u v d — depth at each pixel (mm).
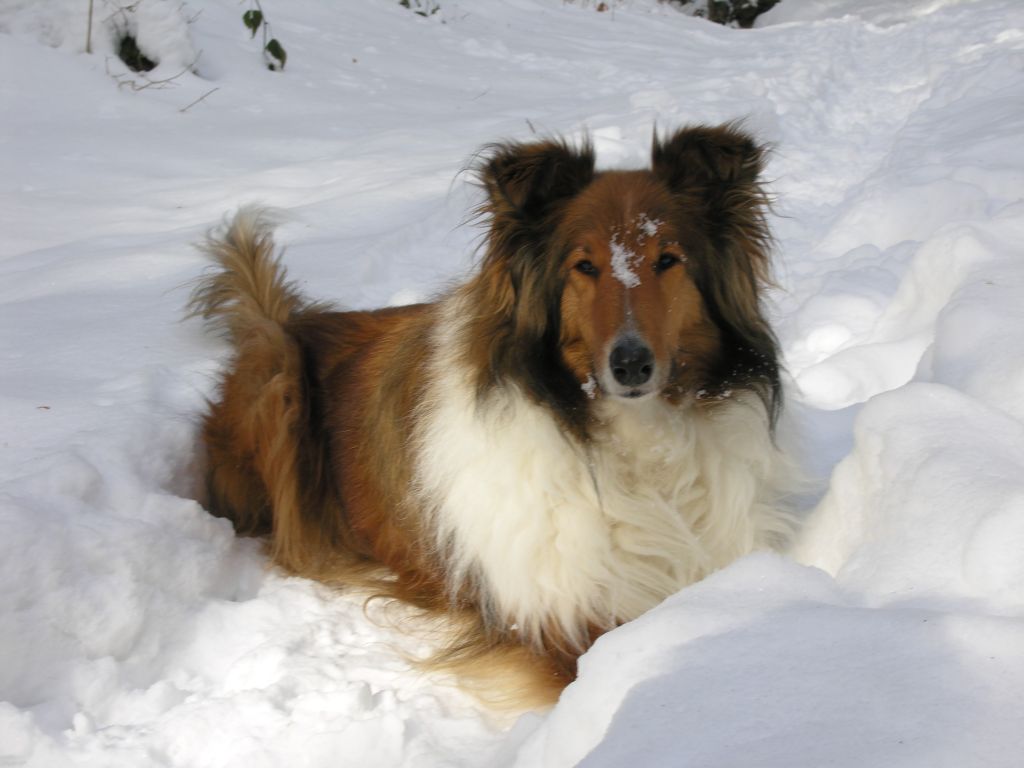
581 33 6617
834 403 1999
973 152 2707
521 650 1696
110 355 2137
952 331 1755
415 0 6160
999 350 1686
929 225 2475
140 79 4055
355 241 2598
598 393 1679
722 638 1383
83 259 2521
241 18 4887
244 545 1934
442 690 1667
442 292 1908
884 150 3643
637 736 1329
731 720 1319
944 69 4750
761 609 1408
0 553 1660
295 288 2127
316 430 1948
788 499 1768
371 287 2422
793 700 1321
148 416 1951
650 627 1413
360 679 1681
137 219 2854
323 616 1795
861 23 7578
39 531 1695
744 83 4680
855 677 1324
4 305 2332
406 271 2494
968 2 8109
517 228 1703
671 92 4508
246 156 3461
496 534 1693
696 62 5820
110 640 1680
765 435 1725
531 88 4875
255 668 1690
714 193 1707
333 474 1940
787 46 6441
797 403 1834
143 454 1898
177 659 1716
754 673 1347
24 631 1642
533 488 1683
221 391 2004
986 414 1552
